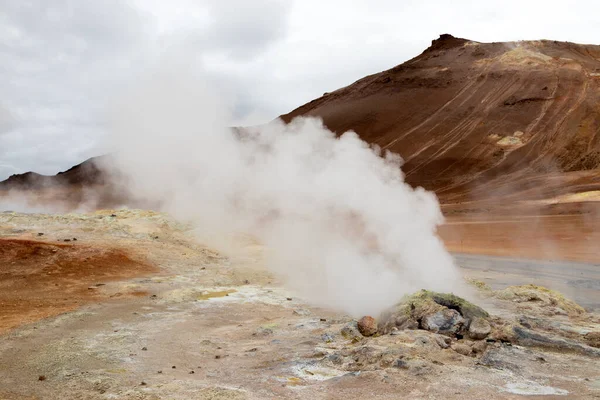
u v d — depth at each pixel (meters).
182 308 14.52
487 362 9.05
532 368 8.75
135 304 14.81
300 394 7.70
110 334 11.40
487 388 7.80
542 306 14.44
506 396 7.50
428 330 10.92
